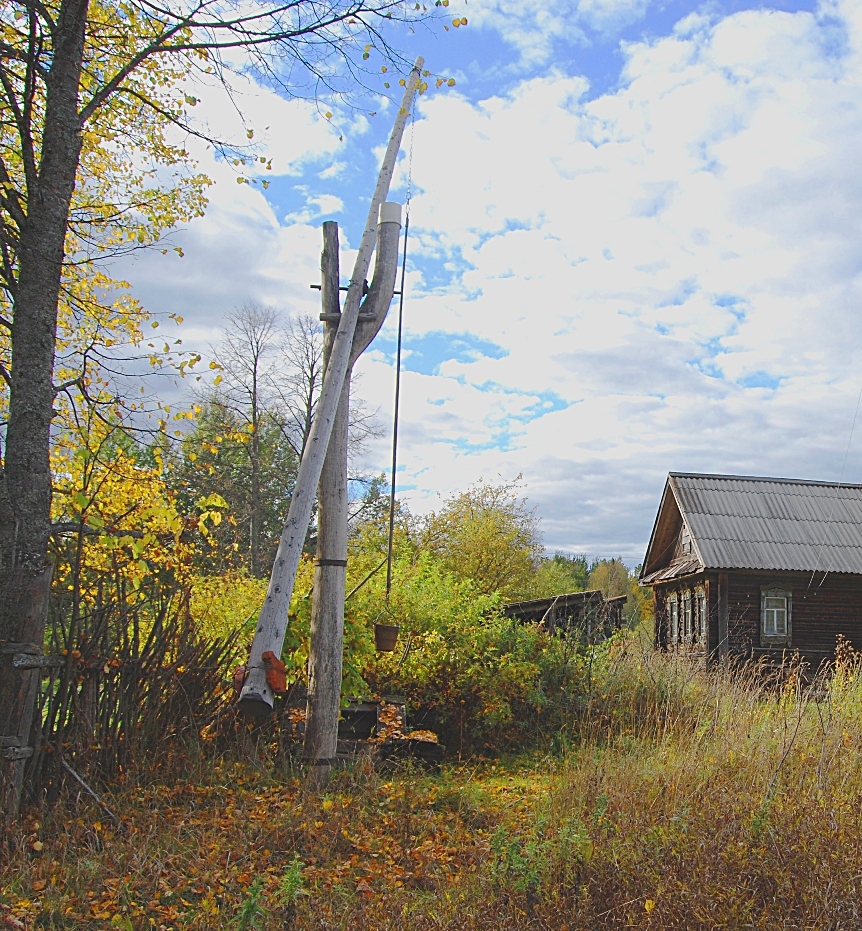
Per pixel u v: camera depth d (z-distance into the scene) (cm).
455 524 3281
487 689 1089
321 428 730
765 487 2648
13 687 586
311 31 727
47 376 640
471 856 574
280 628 657
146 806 627
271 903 480
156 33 770
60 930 453
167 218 999
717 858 482
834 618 2361
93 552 870
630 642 1357
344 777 729
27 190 657
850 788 641
